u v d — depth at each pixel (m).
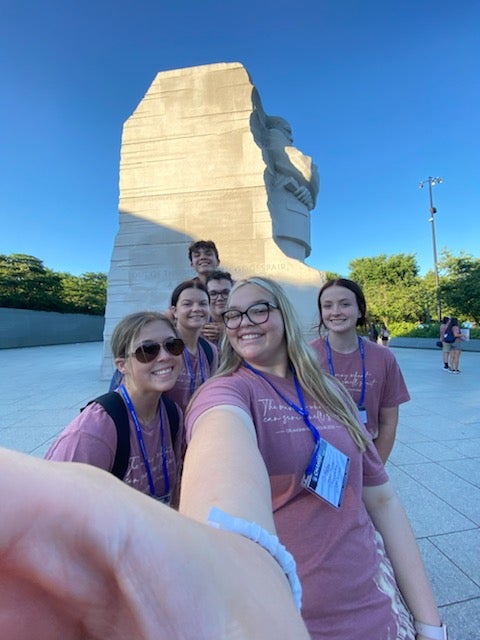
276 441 1.30
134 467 1.77
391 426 2.75
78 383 9.79
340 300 2.78
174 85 11.06
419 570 1.44
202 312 2.61
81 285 46.28
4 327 29.64
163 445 1.94
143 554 0.50
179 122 10.91
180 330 2.61
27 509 0.46
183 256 10.48
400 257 45.09
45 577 0.47
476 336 21.62
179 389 2.44
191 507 0.83
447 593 2.28
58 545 0.47
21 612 0.47
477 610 2.15
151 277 10.52
